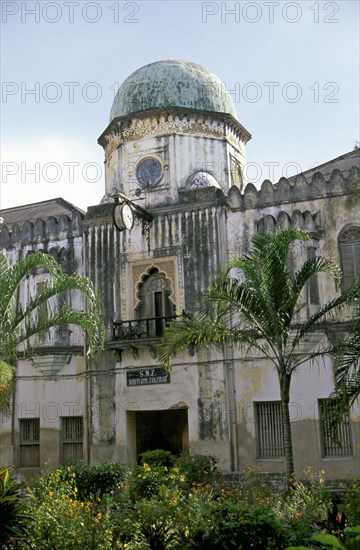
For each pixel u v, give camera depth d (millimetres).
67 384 23672
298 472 20141
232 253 22094
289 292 15531
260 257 15836
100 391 23000
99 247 23844
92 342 18047
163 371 22156
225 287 15812
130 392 22547
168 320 22453
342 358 14719
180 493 11523
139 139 24156
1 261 17875
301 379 20609
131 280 23250
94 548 10125
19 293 24625
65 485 12891
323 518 11453
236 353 21469
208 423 21375
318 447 20125
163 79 24531
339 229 21031
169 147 23703
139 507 10719
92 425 22938
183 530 9852
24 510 11195
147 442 24406
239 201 22297
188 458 19312
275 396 20750
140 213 22391
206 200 22391
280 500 12930
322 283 20875
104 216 23828
